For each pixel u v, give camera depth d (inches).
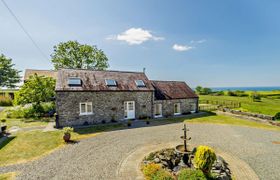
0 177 284.8
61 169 315.3
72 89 671.1
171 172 319.6
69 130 480.7
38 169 314.3
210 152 273.0
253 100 1673.2
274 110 1088.8
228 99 1812.3
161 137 527.8
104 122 737.6
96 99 721.6
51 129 609.9
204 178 250.5
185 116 924.6
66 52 1414.9
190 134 569.6
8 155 376.5
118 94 772.6
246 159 377.4
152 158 366.3
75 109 680.4
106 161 350.6
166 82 1057.5
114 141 483.5
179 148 400.8
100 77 792.3
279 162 363.3
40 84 859.4
